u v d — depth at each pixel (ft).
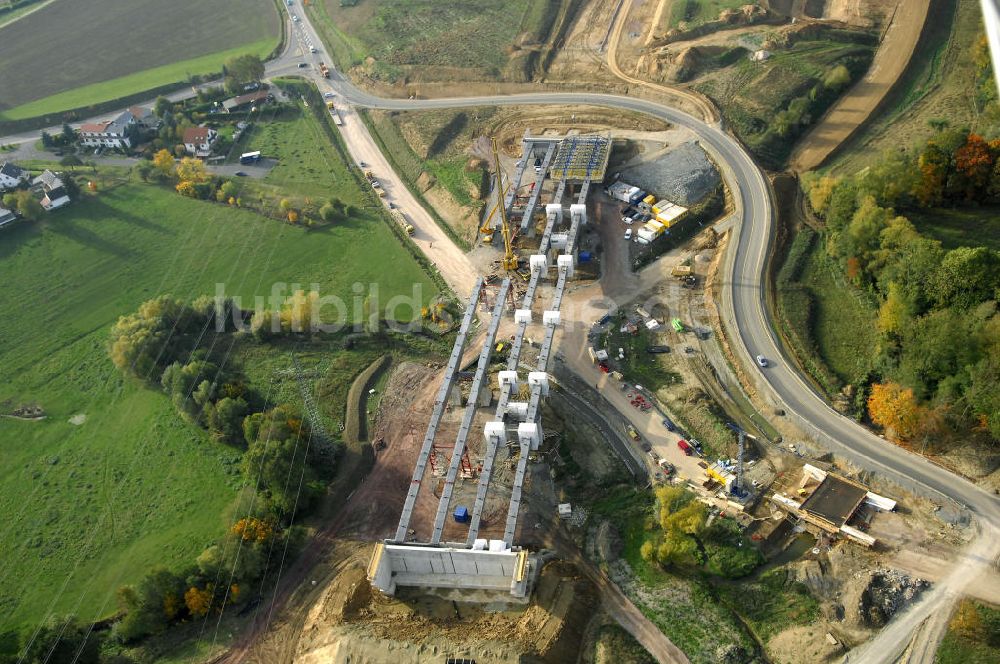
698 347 551.18
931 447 453.17
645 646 396.78
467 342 593.01
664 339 561.84
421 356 593.83
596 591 426.92
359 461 522.88
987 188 566.36
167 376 578.25
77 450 555.28
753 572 419.95
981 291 462.19
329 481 513.86
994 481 431.02
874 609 386.32
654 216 653.30
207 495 510.17
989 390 425.28
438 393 553.23
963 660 360.28
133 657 427.33
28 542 496.23
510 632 398.62
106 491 522.88
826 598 400.26
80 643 426.92
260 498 481.05
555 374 552.41
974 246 539.70
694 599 411.75
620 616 412.16
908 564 404.98
